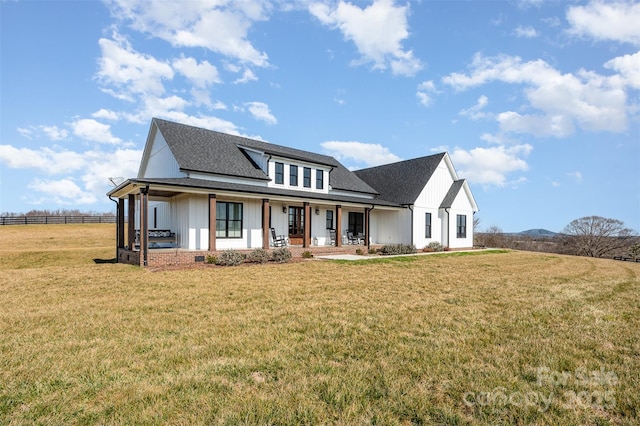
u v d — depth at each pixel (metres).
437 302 6.84
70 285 8.45
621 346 4.41
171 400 2.92
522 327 5.18
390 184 24.33
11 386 3.20
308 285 8.68
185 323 5.27
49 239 27.56
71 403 2.89
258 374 3.46
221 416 2.66
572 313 6.05
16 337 4.60
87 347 4.23
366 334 4.77
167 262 12.29
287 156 18.00
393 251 18.98
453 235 23.41
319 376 3.39
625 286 9.12
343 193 21.72
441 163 23.77
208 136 18.38
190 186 12.74
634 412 2.82
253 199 16.55
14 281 8.98
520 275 11.07
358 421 2.62
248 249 15.21
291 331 4.89
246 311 6.02
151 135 18.22
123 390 3.11
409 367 3.64
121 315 5.73
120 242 15.95
